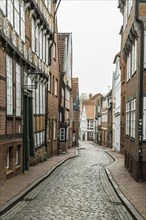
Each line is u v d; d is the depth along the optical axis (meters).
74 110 69.88
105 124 70.12
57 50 36.75
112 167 24.59
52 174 20.44
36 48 23.86
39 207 11.58
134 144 18.58
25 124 20.27
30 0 20.33
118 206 12.01
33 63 22.61
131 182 17.06
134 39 19.62
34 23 23.25
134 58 19.77
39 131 25.69
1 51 14.66
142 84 17.62
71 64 56.28
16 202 12.02
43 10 25.78
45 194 13.98
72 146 63.59
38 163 25.23
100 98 83.69
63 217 10.23
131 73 21.16
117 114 47.59
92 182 17.67
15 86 17.39
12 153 16.98
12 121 16.83
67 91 51.00
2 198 12.13
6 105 15.59
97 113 88.25
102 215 10.64
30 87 20.42
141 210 10.90
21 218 10.04
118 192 14.20
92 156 39.00
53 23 31.34
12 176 17.06
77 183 17.22
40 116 26.16
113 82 56.06
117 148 47.12
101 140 77.88
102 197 13.61
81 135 117.81
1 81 14.67
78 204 12.19
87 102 122.94
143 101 17.59
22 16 19.17
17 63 18.03
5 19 15.10
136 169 17.44
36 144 24.36
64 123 44.03
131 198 12.91
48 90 30.33
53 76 33.75
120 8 26.56
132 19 18.92
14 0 17.14
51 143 33.38
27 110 20.42
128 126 22.44
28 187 14.50
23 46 19.30
